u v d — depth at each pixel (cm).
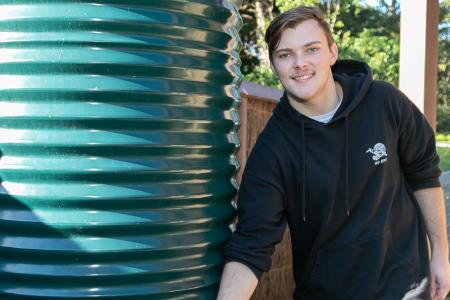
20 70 160
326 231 194
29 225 160
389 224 197
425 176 211
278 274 364
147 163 162
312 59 189
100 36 159
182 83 166
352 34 1345
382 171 193
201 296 176
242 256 182
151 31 162
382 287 193
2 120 161
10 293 162
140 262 164
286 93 196
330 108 198
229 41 181
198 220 171
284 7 1086
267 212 189
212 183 176
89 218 159
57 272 160
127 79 160
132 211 162
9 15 161
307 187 192
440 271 215
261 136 198
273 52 195
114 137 159
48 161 159
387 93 198
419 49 400
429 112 406
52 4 159
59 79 158
